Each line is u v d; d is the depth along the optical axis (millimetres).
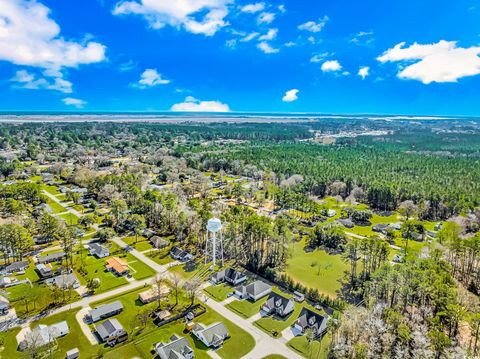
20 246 123375
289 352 79750
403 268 94438
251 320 91812
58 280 104375
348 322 80312
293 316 93688
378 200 199750
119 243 139125
